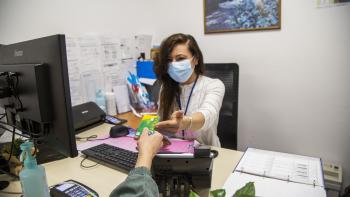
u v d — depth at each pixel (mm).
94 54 2021
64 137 848
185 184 864
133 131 1571
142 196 571
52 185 985
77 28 1961
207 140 1547
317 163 1091
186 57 1467
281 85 2039
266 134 2176
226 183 957
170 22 2449
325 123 1937
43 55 826
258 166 1073
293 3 1873
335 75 1838
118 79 2229
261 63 2084
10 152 1042
